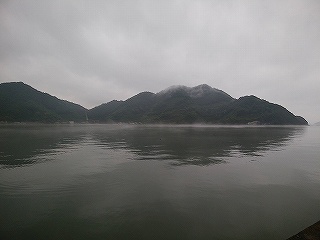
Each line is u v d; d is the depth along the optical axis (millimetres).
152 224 8086
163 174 15250
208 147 30891
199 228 7840
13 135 53688
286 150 28578
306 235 6660
